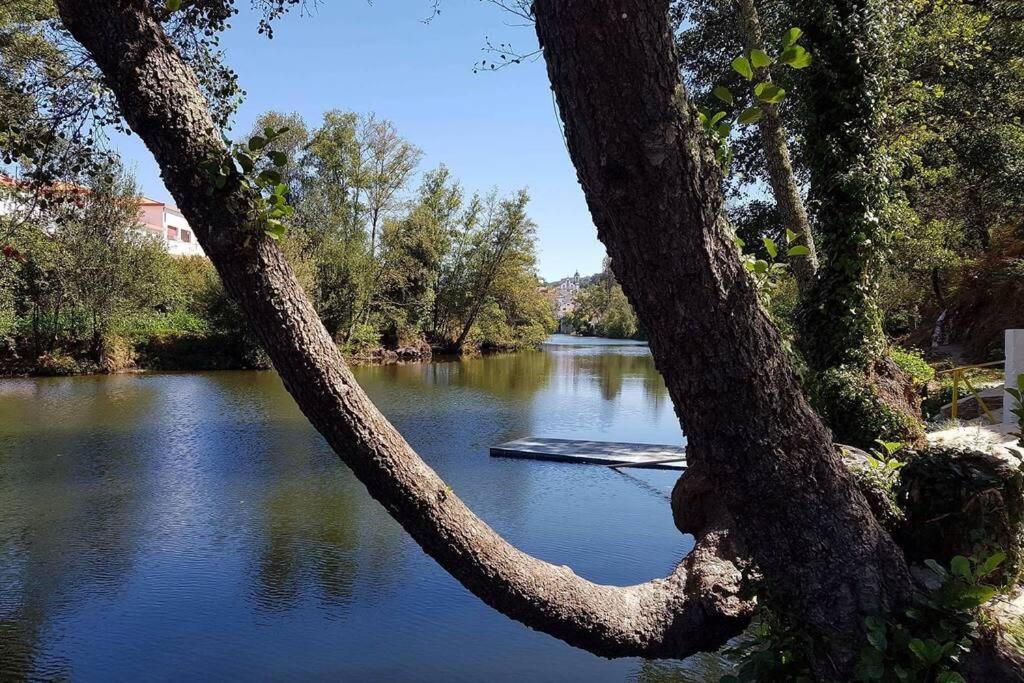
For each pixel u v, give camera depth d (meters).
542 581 2.84
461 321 47.03
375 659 5.83
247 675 5.58
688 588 3.47
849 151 7.14
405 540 8.77
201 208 2.08
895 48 7.44
